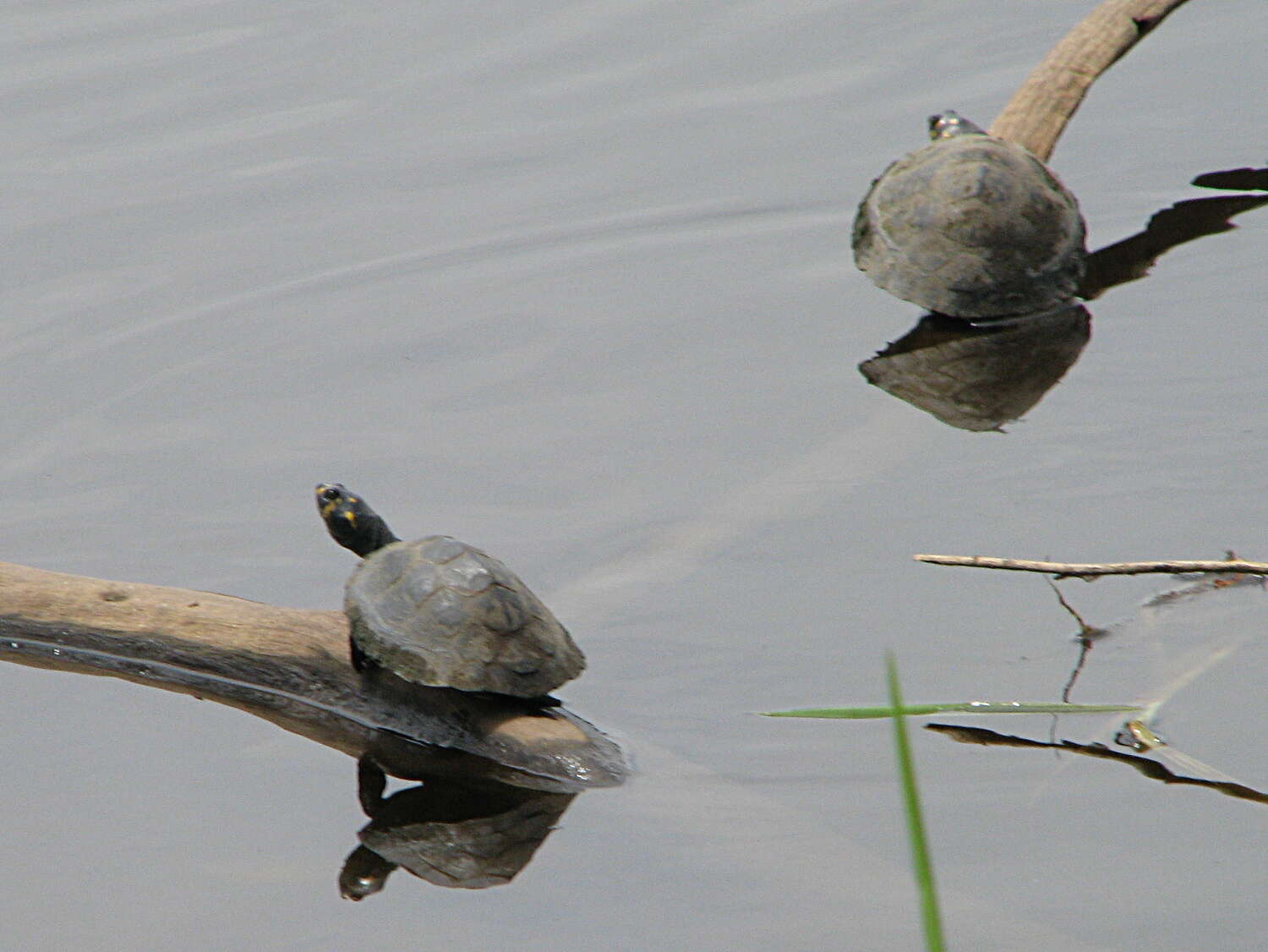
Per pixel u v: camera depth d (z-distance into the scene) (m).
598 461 14.35
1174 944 7.89
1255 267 17.19
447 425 15.30
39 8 25.81
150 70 23.50
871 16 24.81
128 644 11.59
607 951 8.29
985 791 9.40
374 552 11.62
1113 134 21.03
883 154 20.59
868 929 8.27
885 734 10.17
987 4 24.98
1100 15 20.33
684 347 16.72
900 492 13.29
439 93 22.78
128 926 8.74
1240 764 9.42
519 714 10.69
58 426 15.76
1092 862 8.64
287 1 25.92
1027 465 13.55
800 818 9.33
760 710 10.54
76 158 21.25
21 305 18.17
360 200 20.25
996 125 19.95
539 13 25.27
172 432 15.51
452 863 9.27
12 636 11.86
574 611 11.85
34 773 10.34
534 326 17.41
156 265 18.95
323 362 16.84
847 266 18.34
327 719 11.19
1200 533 12.12
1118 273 17.61
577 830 9.56
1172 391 14.59
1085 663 10.66
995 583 11.78
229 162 21.16
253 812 9.92
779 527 12.88
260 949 8.50
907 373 15.79
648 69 23.38
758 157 20.89
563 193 20.33
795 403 15.27
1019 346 16.22
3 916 8.86
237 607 11.44
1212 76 22.12
